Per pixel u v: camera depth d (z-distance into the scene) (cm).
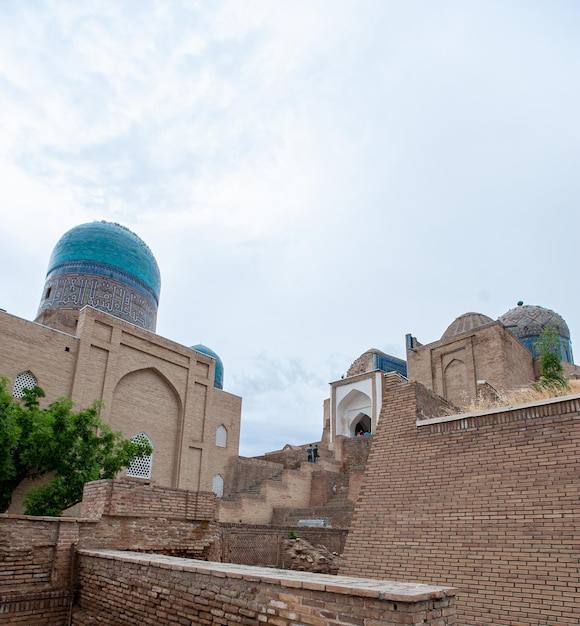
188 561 608
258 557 1272
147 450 1612
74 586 693
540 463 729
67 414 1452
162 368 2330
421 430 890
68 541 707
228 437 2616
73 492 1368
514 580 671
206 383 2512
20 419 1419
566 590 626
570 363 3050
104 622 628
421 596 369
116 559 637
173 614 532
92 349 2064
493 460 778
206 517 867
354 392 2836
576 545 645
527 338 3189
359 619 382
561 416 738
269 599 444
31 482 1702
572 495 678
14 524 668
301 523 1788
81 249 2845
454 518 771
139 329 2262
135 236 3098
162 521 816
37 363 1877
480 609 678
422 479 844
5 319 1820
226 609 477
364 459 2373
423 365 2864
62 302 2723
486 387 1282
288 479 2172
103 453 1499
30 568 670
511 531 707
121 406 2148
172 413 2358
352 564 838
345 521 1842
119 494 774
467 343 2700
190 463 2370
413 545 791
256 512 2011
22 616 641
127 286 2873
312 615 409
